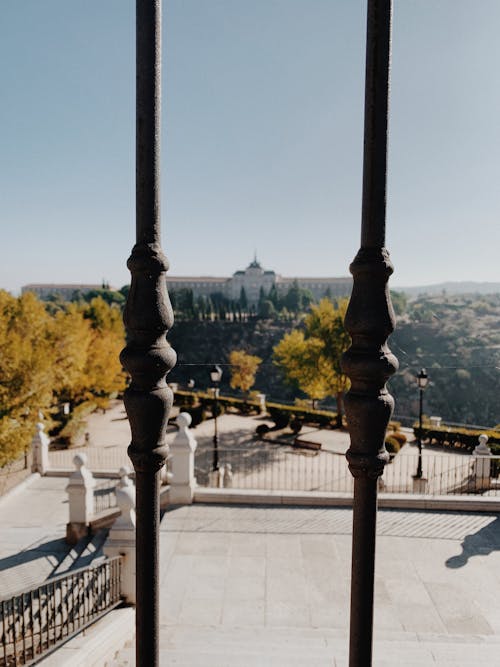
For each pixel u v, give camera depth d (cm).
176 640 478
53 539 902
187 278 14312
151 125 183
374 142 181
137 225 185
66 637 450
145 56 182
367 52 182
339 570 648
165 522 780
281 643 464
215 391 1557
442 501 827
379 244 182
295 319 8844
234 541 722
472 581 618
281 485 1555
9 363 1596
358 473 183
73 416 2456
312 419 2702
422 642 454
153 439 185
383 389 182
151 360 178
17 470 1634
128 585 557
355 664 192
